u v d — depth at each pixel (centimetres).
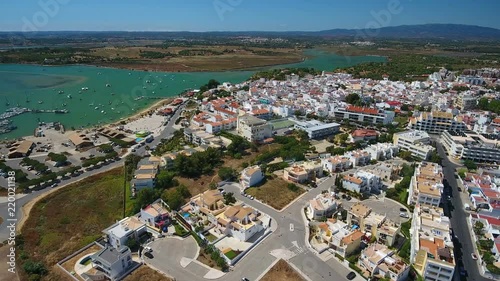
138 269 11450
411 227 13700
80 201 15750
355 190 16512
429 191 14938
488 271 11575
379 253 11694
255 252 12406
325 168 19175
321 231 13038
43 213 14788
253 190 16562
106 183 17562
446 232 12112
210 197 14800
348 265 11775
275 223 14138
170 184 16950
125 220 13550
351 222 13925
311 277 11244
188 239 13075
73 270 11400
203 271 11444
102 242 12875
